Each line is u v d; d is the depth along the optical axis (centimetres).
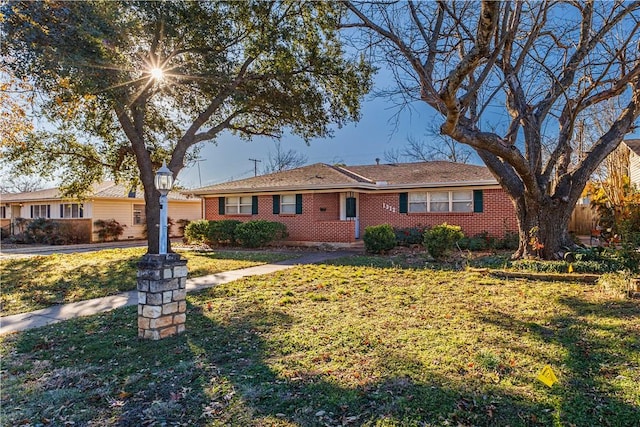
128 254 1444
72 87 848
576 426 266
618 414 278
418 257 1212
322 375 354
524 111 845
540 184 934
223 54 1133
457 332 464
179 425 281
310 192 1748
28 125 1128
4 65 851
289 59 1125
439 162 2053
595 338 434
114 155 1473
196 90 1259
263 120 1425
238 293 731
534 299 627
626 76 802
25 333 514
